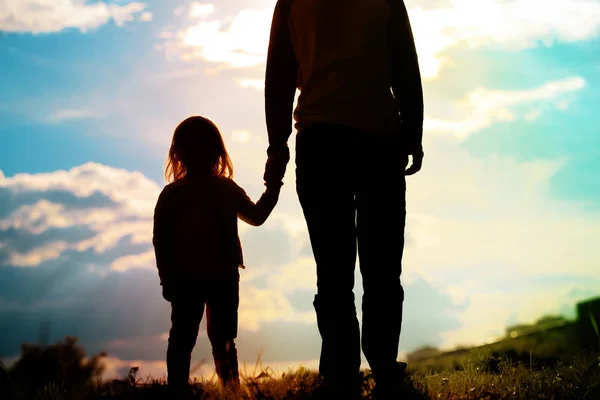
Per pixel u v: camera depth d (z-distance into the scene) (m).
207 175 4.40
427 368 4.79
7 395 3.61
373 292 3.37
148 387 3.77
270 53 3.57
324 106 3.30
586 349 4.57
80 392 3.73
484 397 3.55
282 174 3.78
